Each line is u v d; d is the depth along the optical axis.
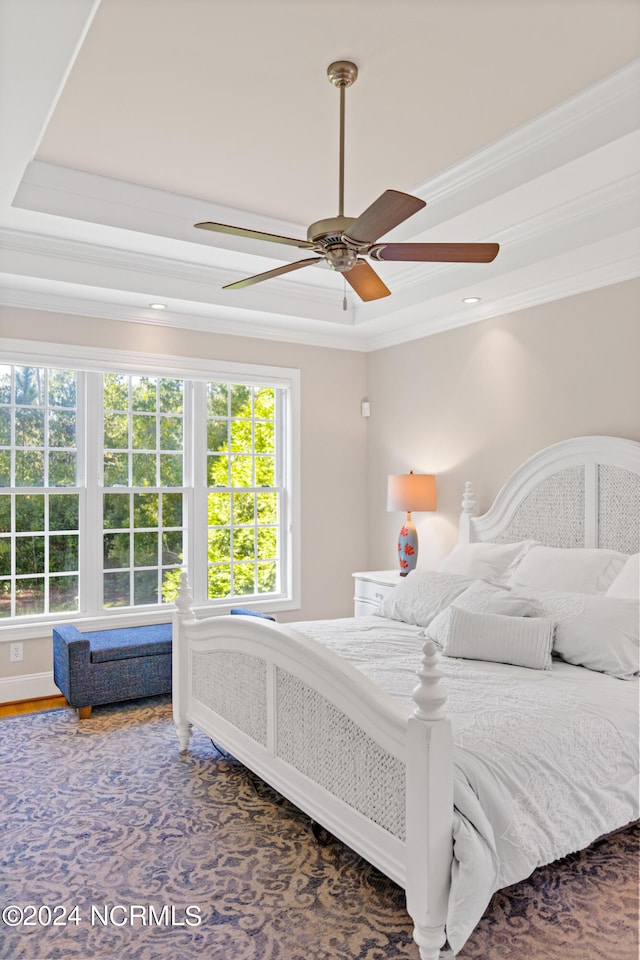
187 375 4.71
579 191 3.08
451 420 4.70
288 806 2.86
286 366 5.14
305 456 5.24
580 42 2.34
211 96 2.65
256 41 2.32
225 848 2.52
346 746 2.24
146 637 4.17
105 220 3.47
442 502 4.79
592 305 3.75
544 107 2.74
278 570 5.25
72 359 4.28
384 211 2.04
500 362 4.32
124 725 3.82
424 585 3.75
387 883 2.29
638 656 2.72
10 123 2.46
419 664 2.88
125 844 2.55
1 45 2.00
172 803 2.88
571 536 3.72
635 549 3.41
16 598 4.31
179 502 4.86
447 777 1.85
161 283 4.16
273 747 2.64
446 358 4.75
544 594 3.15
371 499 5.49
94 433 4.51
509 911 2.13
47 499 4.40
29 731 3.72
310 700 2.42
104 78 2.52
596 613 2.87
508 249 3.73
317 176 3.35
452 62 2.45
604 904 2.16
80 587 4.48
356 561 5.49
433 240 3.69
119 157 3.16
